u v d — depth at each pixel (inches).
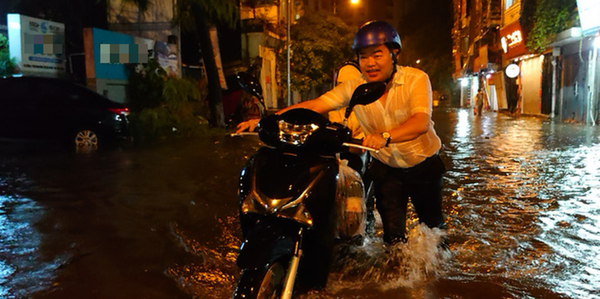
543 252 162.1
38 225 199.8
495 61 1241.4
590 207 218.1
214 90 671.1
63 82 469.4
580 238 175.9
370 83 116.6
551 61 853.8
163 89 625.0
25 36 529.7
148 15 759.1
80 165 348.8
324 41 1250.6
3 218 210.1
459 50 1747.0
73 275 148.1
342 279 140.9
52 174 313.1
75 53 682.2
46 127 460.1
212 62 666.2
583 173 299.3
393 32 129.5
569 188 257.1
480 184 270.4
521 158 366.6
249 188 113.9
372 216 179.6
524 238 176.2
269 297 109.8
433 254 148.7
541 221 197.6
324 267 122.2
